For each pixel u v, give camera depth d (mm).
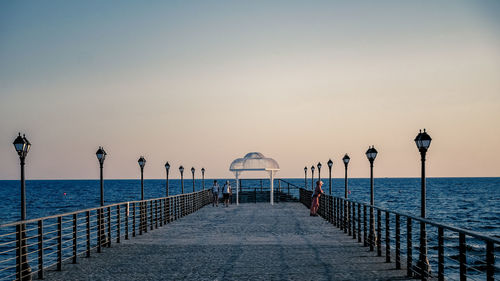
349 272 10742
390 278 10023
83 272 11148
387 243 12102
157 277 10422
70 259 13000
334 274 10508
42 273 10617
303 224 22734
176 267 11617
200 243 16141
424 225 9641
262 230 20156
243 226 22047
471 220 47688
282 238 17297
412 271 10227
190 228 21594
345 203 19156
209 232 19719
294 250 14234
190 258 12977
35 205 80000
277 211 31922
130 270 11312
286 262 12133
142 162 25234
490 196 98875
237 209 34562
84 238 30156
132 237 18266
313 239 16938
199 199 36500
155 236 18500
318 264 11812
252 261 12344
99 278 10422
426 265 9570
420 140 11164
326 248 14625
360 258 12711
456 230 7473
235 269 11234
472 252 23641
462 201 80688
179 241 16781
